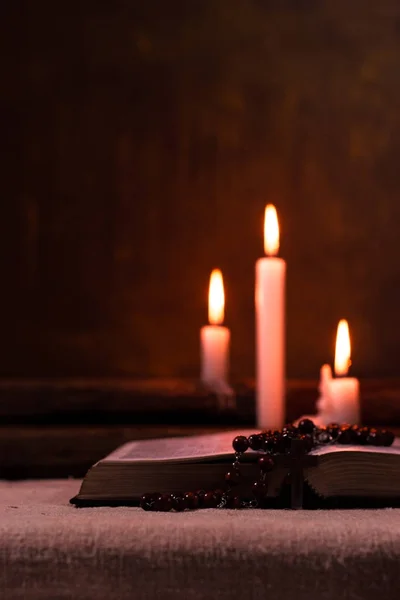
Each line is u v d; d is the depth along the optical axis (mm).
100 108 1498
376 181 1475
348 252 1457
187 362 1441
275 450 922
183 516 871
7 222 1473
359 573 831
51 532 843
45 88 1502
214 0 1508
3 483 1137
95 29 1510
